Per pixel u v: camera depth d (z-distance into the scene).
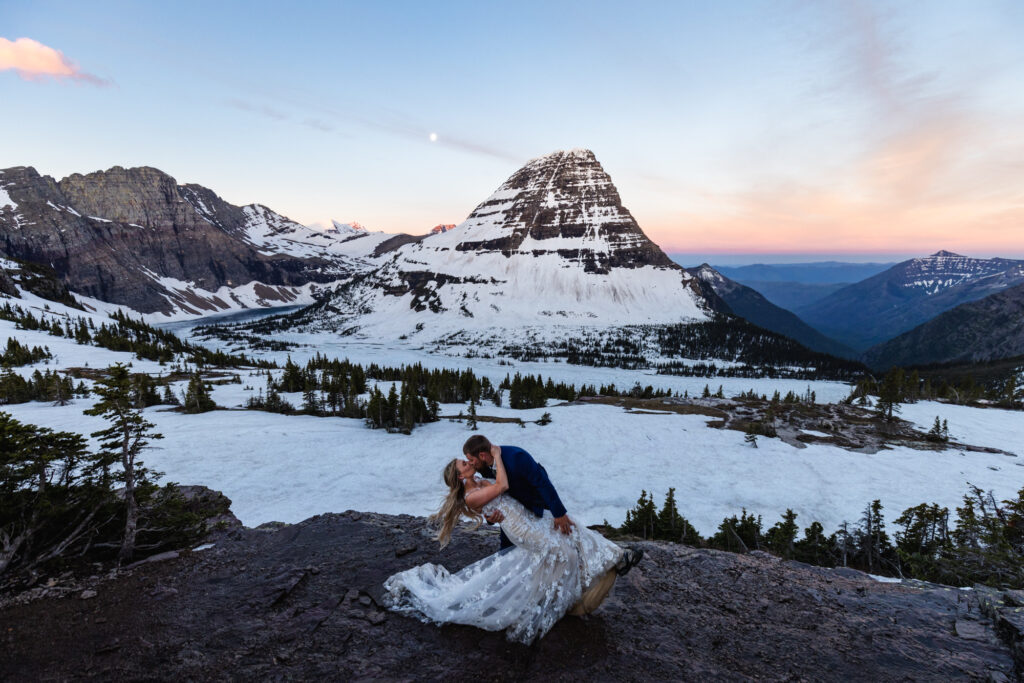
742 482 75.12
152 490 6.40
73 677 3.45
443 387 143.12
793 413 126.38
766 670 3.59
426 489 64.62
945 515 26.55
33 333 188.88
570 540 3.86
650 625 4.21
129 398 6.43
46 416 88.19
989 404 151.75
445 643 3.87
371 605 4.46
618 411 127.62
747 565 5.67
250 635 4.00
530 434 101.38
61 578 5.14
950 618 4.50
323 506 57.00
